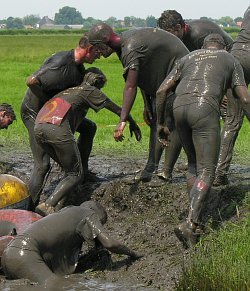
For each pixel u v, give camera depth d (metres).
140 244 9.31
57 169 12.11
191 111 8.60
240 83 8.83
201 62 8.83
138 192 10.44
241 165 12.25
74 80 10.33
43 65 10.35
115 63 44.59
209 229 8.88
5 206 10.12
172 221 9.66
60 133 9.99
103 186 10.91
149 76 10.21
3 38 94.75
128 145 14.62
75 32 128.25
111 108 10.38
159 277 8.37
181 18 10.93
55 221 8.80
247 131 16.72
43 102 10.71
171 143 10.36
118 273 8.70
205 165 8.63
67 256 8.91
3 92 28.27
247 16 11.02
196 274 7.74
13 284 8.36
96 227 8.88
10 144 15.09
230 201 9.52
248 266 7.68
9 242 8.78
